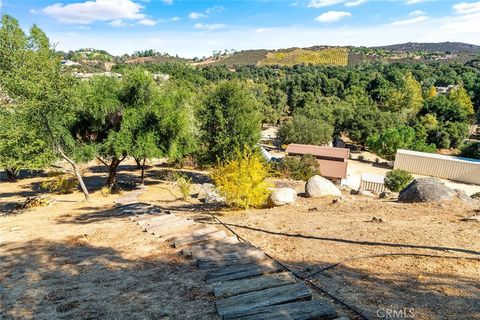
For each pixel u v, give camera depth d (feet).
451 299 15.98
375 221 29.86
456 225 27.20
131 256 26.04
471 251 21.27
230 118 84.12
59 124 53.88
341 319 14.43
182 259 24.50
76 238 32.35
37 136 50.14
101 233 33.60
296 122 186.29
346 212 35.17
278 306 15.78
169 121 66.74
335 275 19.56
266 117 252.21
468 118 272.51
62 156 57.93
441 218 29.66
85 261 25.71
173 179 84.58
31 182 83.92
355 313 15.15
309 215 35.09
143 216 39.83
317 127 184.75
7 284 22.27
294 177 84.79
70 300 19.02
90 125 66.49
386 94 308.19
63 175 75.00
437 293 16.63
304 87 331.57
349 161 171.42
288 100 311.68
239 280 19.33
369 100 305.73
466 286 17.19
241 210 40.93
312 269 20.62
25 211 51.31
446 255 21.16
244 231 30.66
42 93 46.21
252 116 86.89
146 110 66.80
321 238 26.43
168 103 68.39
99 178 87.25
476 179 133.80
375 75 364.79
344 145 211.61
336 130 215.51
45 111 48.21
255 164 39.83
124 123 64.03
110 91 66.44
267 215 36.19
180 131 69.46
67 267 24.70
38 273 23.98
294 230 29.55
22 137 47.96
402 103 274.57
